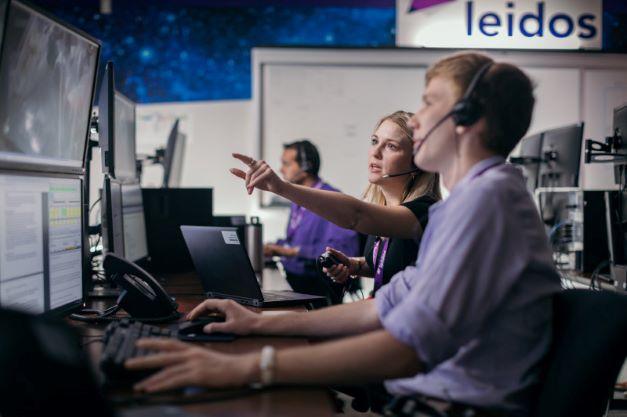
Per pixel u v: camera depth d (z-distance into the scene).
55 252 1.40
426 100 1.16
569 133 3.25
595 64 5.20
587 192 3.12
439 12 5.23
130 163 2.42
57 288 1.41
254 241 3.17
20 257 1.23
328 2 5.30
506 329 1.07
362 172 5.27
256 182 1.63
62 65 1.42
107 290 2.09
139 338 1.17
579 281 2.90
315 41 5.32
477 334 1.07
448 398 1.06
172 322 1.54
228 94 5.34
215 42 5.33
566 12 5.19
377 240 2.03
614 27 5.22
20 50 1.21
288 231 4.03
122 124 2.25
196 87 5.34
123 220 2.12
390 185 2.02
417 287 1.02
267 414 0.86
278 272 3.38
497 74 1.10
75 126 1.53
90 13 5.26
